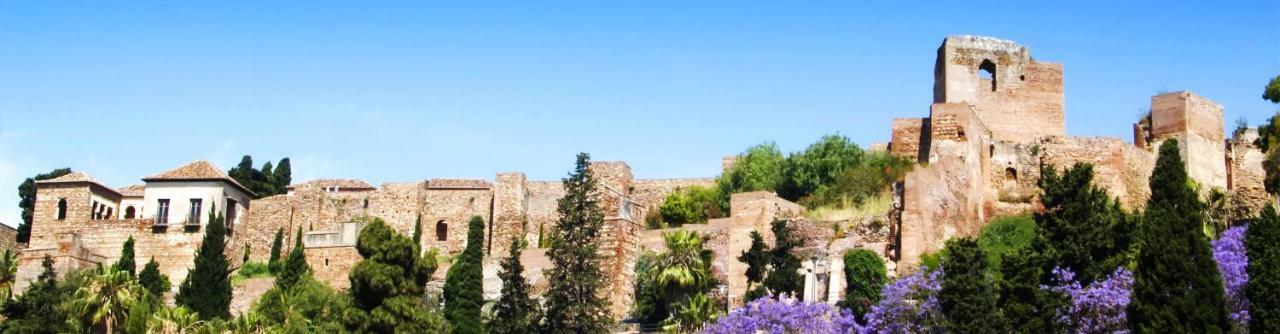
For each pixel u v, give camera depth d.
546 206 95.75
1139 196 78.81
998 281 55.66
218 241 81.75
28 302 72.62
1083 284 55.94
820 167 86.88
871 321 56.19
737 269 73.56
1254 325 47.88
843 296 65.44
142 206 100.56
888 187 78.00
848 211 74.38
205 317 78.06
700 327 65.81
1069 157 78.50
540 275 82.25
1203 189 78.88
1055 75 83.69
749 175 90.19
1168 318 47.91
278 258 94.38
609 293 75.44
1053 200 59.56
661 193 97.19
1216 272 49.22
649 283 73.94
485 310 79.12
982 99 82.88
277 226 99.50
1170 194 52.88
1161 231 49.56
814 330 58.53
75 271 79.50
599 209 71.06
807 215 75.75
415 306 62.38
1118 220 58.84
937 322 53.97
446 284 75.38
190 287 80.06
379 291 61.84
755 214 74.62
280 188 121.38
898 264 66.25
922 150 82.56
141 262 94.12
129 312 72.44
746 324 59.72
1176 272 48.72
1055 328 50.78
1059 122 82.75
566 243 68.31
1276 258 48.75
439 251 96.50
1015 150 79.62
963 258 53.34
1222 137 82.94
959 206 72.56
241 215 99.44
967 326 51.00
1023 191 78.19
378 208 99.06
